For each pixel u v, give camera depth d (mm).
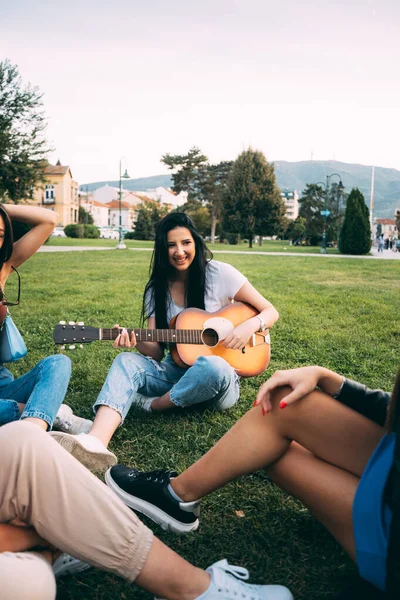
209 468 1829
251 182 44688
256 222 45125
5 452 1435
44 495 1431
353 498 1499
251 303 3334
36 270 13797
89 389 3699
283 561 1894
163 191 125562
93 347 4988
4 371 2566
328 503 1547
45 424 2264
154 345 3246
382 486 1376
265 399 1685
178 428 2982
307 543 2012
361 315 7121
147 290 3283
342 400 1733
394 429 1386
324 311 7414
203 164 74062
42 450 1449
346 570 1839
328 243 64500
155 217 60938
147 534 1484
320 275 13875
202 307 3291
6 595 1284
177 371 3193
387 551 1287
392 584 1266
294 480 1647
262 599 1536
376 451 1440
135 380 2871
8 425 1508
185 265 3154
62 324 2988
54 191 75250
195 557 1910
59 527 1438
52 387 2342
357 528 1412
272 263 18688
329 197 83500
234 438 1756
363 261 21031
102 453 2217
